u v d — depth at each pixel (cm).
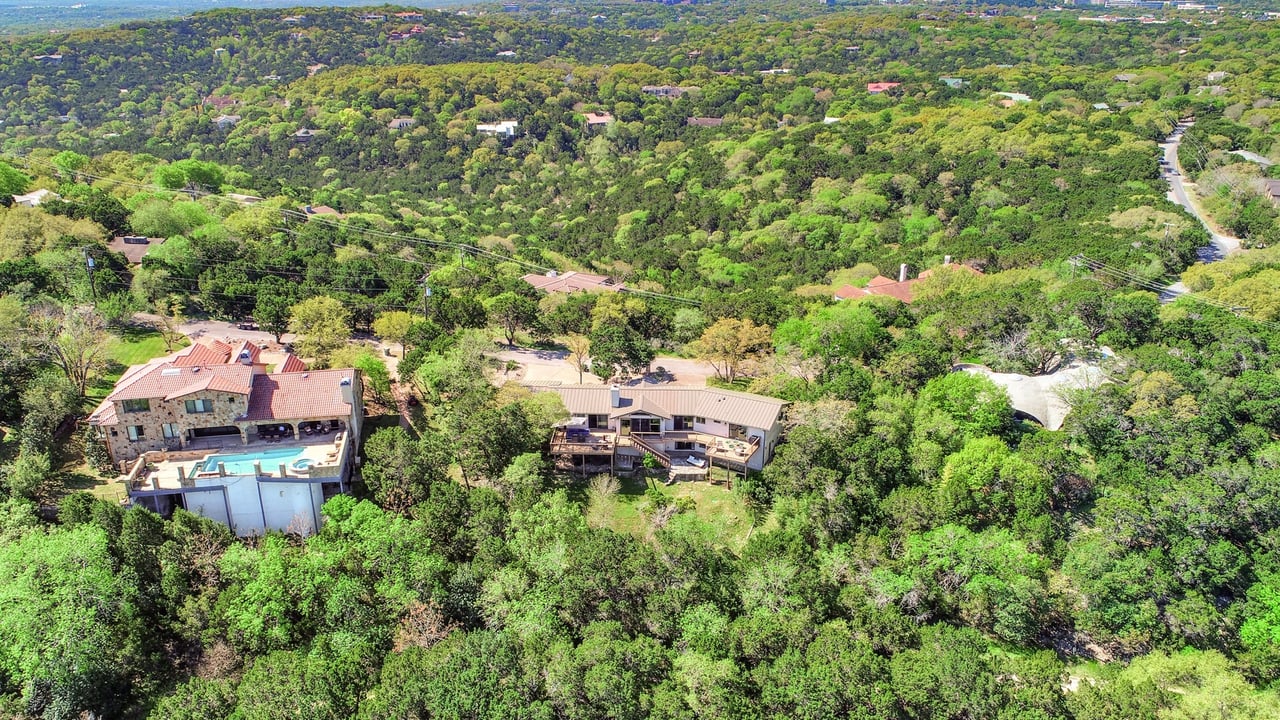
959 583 5200
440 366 6794
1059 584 5309
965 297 9088
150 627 4762
